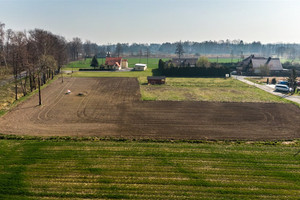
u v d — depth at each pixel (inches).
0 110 1320.1
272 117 1284.4
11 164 755.4
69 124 1136.2
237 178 705.0
